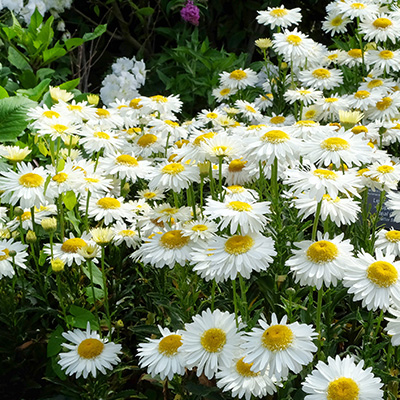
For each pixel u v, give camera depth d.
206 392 1.73
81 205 2.02
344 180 1.68
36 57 2.64
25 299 1.95
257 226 1.69
